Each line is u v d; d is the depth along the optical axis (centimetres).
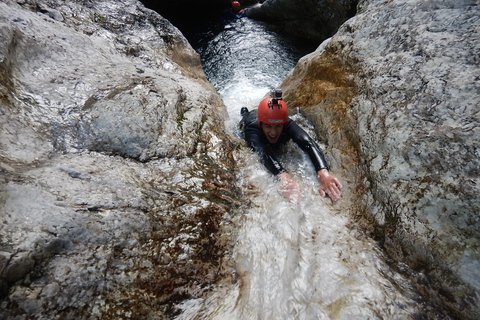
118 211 186
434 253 185
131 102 264
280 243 210
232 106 524
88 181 195
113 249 171
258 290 182
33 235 152
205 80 486
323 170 275
